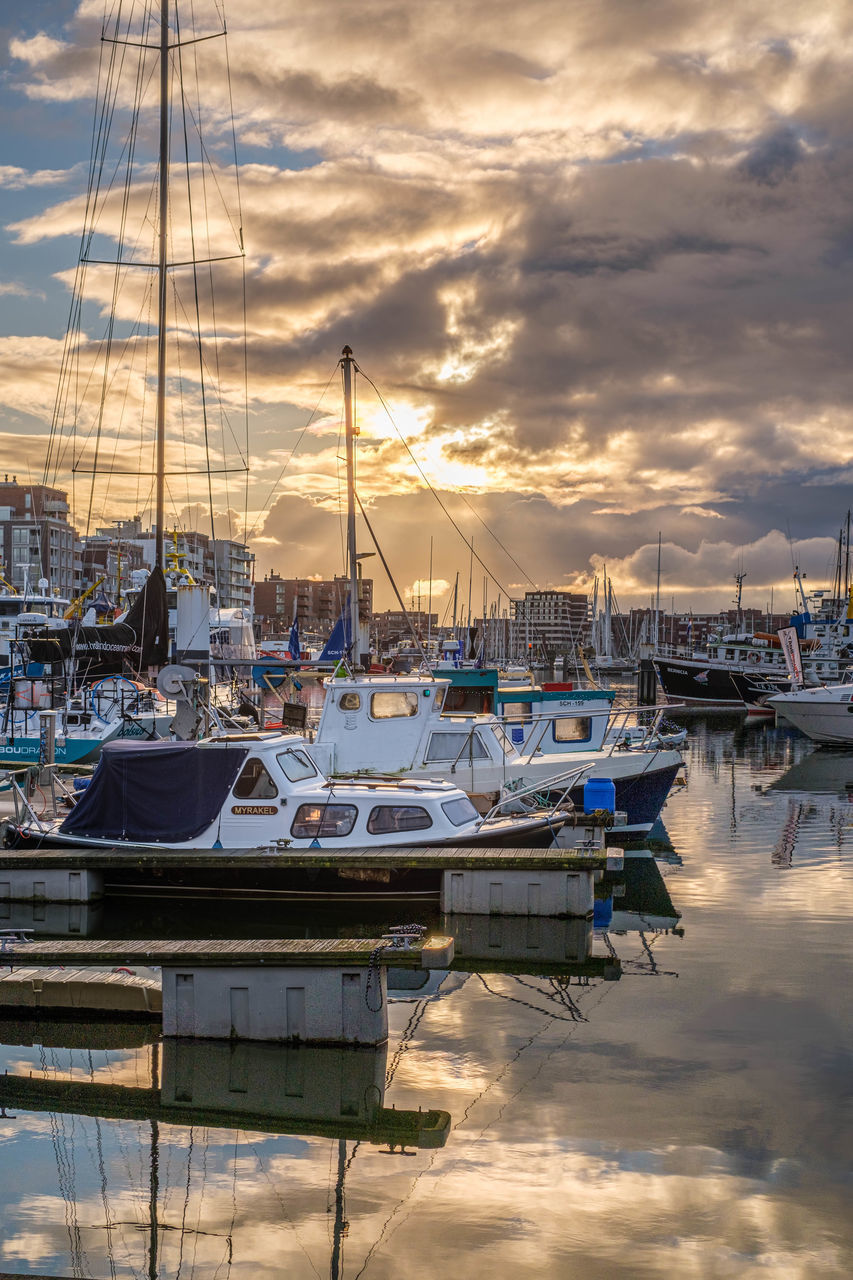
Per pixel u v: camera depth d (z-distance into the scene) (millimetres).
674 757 26250
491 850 19375
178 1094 11836
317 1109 11414
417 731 24203
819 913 19422
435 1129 10875
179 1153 10602
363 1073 12273
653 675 76562
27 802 21453
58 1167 10367
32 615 39156
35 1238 9109
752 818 30250
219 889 19688
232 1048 12898
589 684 42000
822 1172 9914
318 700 37094
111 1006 14211
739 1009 14289
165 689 23672
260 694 34281
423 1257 8719
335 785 20859
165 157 34625
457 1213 9375
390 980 15844
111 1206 9617
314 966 12828
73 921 19125
